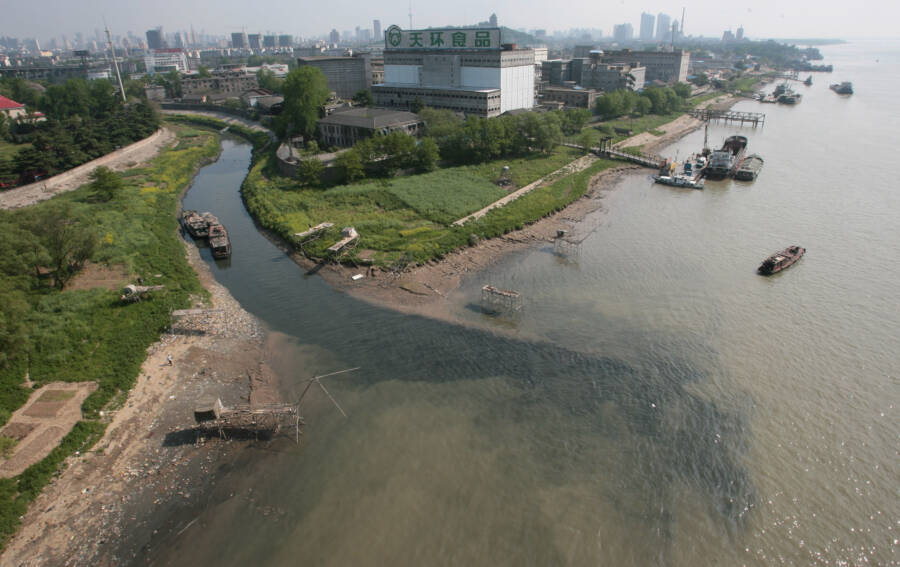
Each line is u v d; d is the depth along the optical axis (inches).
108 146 6161.4
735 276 3181.6
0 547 1555.1
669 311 2807.6
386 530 1657.2
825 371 2305.6
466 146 5684.1
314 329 2706.7
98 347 2444.6
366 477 1836.9
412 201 4443.9
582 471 1845.5
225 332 2667.3
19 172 5017.2
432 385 2271.2
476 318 2765.7
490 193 4662.9
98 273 3144.7
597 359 2420.0
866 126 7667.3
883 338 2527.1
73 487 1771.7
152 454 1918.1
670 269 3292.3
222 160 6712.6
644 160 5866.1
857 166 5467.5
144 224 3986.2
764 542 1596.9
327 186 4921.3
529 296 2989.7
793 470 1828.2
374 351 2509.8
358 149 5073.8
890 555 1551.4
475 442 1973.4
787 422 2032.5
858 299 2881.4
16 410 2050.9
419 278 3198.8
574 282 3152.1
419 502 1744.6
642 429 2016.5
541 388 2244.1
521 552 1584.6
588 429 2022.6
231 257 3639.3
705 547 1588.3
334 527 1669.5
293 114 6441.9
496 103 7032.5
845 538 1600.6
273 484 1814.7
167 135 7618.1
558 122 6225.4
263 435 2010.3
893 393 2162.9
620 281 3154.5
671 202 4596.5
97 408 2080.5
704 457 1886.1
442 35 7495.1
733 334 2591.0
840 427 2000.5
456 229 3818.9
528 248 3651.6
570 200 4552.2
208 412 1947.6
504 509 1716.3
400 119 6240.2
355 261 3368.6
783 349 2463.1
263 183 5093.5
